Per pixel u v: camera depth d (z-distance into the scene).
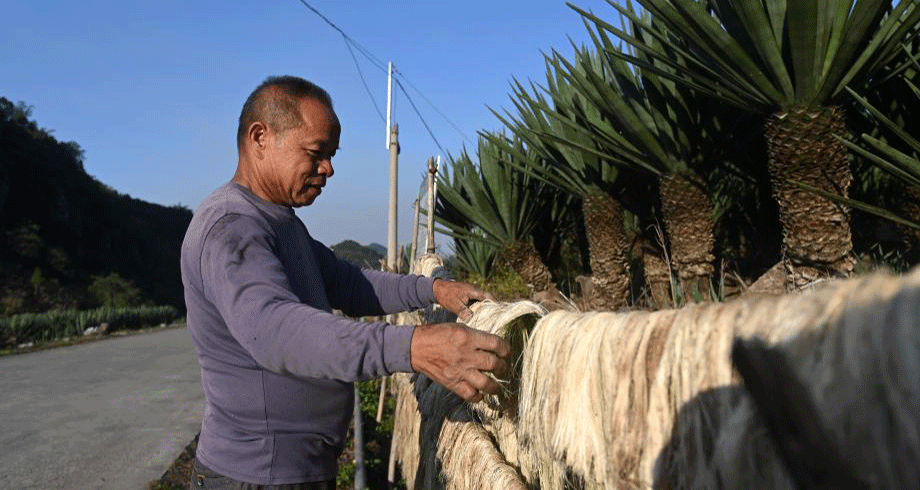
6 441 7.69
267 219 1.66
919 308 0.42
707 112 4.40
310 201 1.84
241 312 1.36
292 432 1.68
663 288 4.75
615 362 0.97
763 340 0.52
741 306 0.73
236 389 1.66
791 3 2.95
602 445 1.03
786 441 0.49
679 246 4.45
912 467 0.42
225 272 1.43
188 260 1.64
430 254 4.49
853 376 0.45
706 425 0.73
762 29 3.16
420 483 2.81
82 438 7.77
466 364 1.25
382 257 9.29
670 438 0.81
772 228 4.92
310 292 1.81
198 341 1.71
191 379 13.02
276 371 1.33
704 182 4.43
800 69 3.20
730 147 4.60
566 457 1.15
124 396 10.96
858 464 0.44
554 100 5.37
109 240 107.94
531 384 1.39
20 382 13.10
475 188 6.94
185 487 5.88
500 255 7.45
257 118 1.77
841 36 3.08
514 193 6.89
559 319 1.33
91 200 109.25
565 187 5.62
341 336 1.26
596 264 5.45
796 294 0.61
